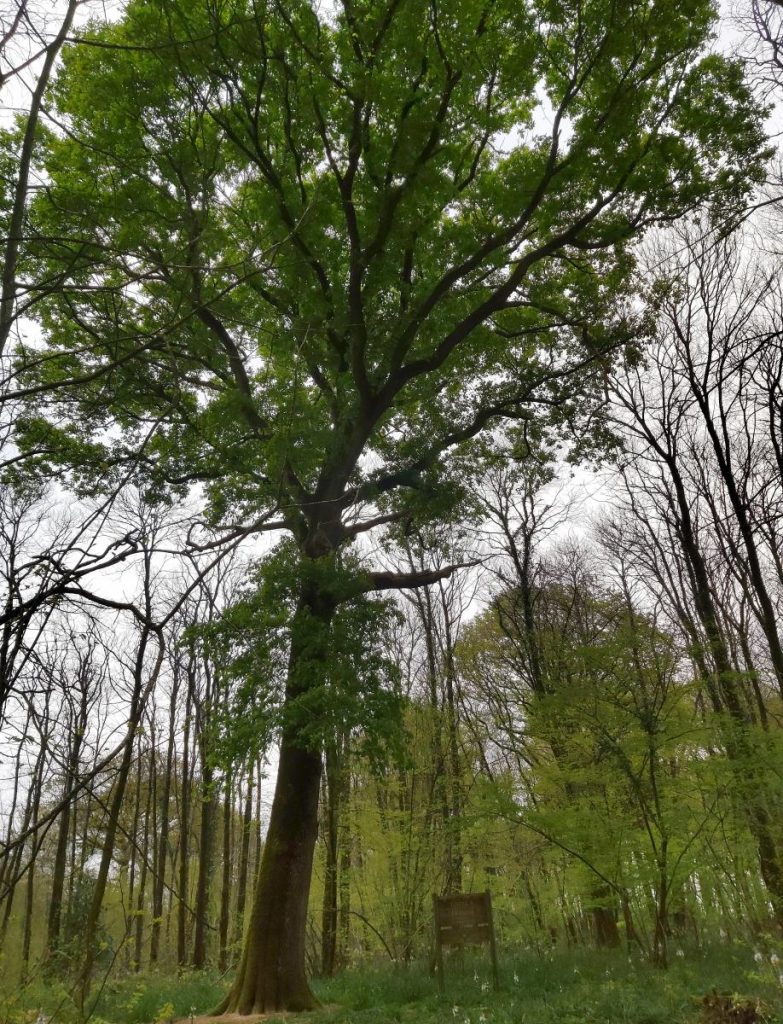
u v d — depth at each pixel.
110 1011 9.12
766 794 11.23
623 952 12.51
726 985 8.60
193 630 12.09
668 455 17.27
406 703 12.83
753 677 11.77
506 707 19.89
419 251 15.79
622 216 16.19
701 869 12.20
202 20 12.02
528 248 17.64
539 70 15.11
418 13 13.02
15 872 2.64
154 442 14.61
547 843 14.10
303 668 11.98
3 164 12.13
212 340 13.98
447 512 16.50
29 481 10.66
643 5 13.86
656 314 17.34
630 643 11.44
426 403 17.84
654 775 11.58
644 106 15.17
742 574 17.11
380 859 17.16
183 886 17.17
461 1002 10.09
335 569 12.73
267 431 14.07
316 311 14.02
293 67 13.66
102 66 13.05
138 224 12.61
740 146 14.85
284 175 14.98
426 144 14.34
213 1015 11.38
